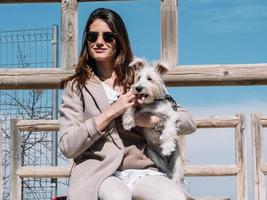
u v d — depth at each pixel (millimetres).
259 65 4930
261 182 4641
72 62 5016
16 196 4836
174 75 4941
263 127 4688
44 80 5023
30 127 4875
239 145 4672
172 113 3570
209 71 4938
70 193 3271
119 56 3570
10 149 4883
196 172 4660
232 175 4680
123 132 3438
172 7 4984
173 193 3207
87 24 3549
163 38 4984
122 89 3568
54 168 4828
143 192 3264
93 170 3314
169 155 3566
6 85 5055
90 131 3262
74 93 3473
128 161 3395
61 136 3365
